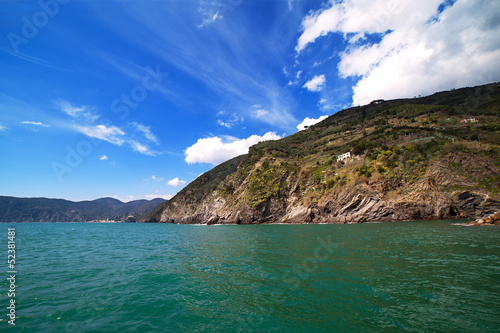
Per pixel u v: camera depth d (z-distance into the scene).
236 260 17.05
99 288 11.07
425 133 77.62
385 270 12.52
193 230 61.62
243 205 90.12
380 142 81.19
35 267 15.70
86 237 41.69
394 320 7.14
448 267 12.72
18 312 8.34
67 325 7.33
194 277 12.74
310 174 87.38
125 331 6.94
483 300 8.41
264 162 106.25
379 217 59.97
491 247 18.14
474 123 83.75
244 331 6.82
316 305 8.45
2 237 39.81
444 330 6.48
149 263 16.73
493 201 48.97
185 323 7.43
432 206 53.81
